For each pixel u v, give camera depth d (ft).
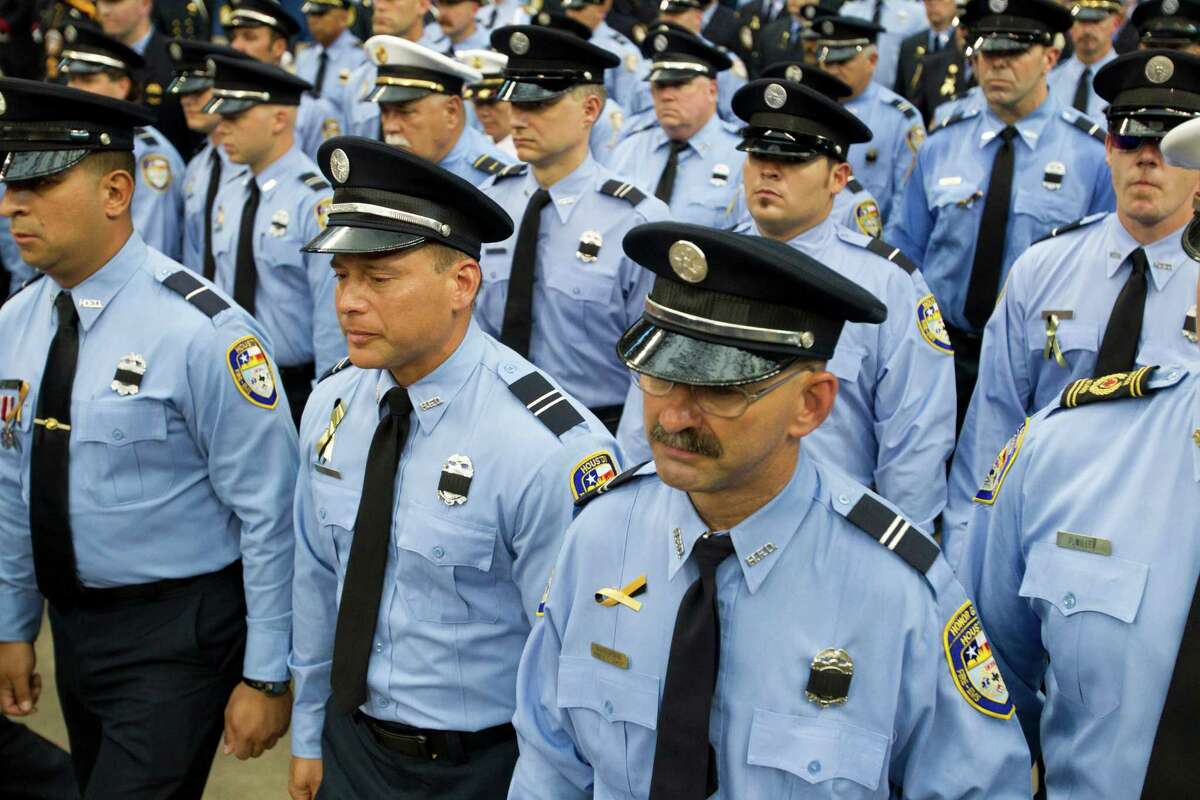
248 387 9.25
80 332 9.32
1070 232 11.98
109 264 9.29
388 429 7.98
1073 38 20.95
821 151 11.71
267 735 9.46
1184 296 11.19
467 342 8.00
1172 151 6.21
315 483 8.40
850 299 5.32
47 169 8.75
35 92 8.71
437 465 7.81
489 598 7.82
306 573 8.68
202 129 18.38
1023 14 15.61
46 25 25.75
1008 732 5.87
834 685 5.72
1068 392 6.85
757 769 5.79
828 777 5.67
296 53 27.45
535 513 7.61
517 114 13.64
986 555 7.07
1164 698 6.06
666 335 5.49
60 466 9.25
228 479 9.36
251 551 9.37
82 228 9.02
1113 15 20.44
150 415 9.18
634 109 25.82
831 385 5.65
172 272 9.51
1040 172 16.14
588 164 14.06
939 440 11.51
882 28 21.11
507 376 7.99
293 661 8.93
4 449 9.63
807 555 5.86
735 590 5.89
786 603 5.83
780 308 5.39
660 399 5.44
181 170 20.10
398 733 7.96
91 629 9.62
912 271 11.76
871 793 5.75
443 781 7.94
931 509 11.52
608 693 6.12
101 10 23.26
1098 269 11.67
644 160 19.61
